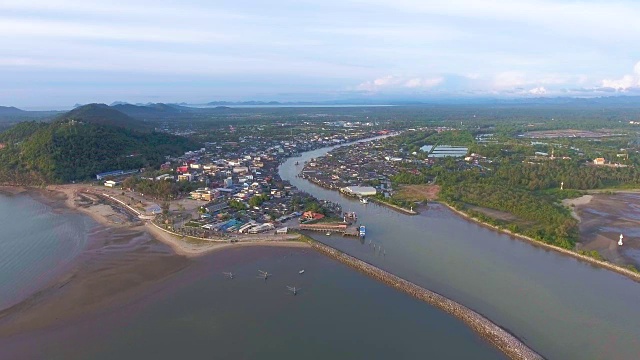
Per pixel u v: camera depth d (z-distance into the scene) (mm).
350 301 123562
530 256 157875
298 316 115188
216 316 114875
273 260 152875
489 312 117062
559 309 118938
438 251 162125
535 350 100188
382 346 101938
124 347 101188
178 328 109188
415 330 108688
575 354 99125
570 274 142000
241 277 139000
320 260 153500
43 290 127938
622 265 146625
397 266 147375
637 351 100438
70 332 107125
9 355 98125
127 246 164375
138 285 132375
